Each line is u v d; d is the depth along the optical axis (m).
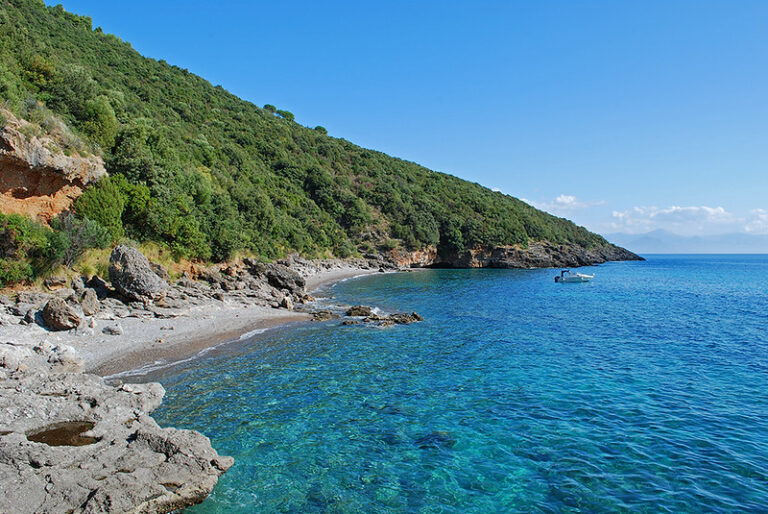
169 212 37.28
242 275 42.94
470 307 38.72
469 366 19.55
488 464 11.08
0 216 22.95
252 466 10.81
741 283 70.56
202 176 49.00
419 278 75.00
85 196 29.36
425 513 9.18
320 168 108.00
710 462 11.02
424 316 33.44
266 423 13.27
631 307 39.25
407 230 105.06
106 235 29.33
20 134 24.89
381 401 15.24
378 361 20.23
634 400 15.33
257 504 9.37
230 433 12.51
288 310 34.69
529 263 112.81
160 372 17.55
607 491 9.85
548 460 11.23
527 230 123.94
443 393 16.06
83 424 11.51
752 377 17.94
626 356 21.36
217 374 17.67
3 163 24.55
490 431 12.91
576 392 16.19
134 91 74.69
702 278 83.06
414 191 125.56
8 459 8.85
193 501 9.23
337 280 69.06
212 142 76.44
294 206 87.25
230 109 111.19
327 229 92.81
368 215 106.31
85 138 33.50
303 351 21.86
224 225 46.25
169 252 36.75
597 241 168.88
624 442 12.15
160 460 9.89
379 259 98.38
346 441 12.26
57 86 35.22
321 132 155.38
